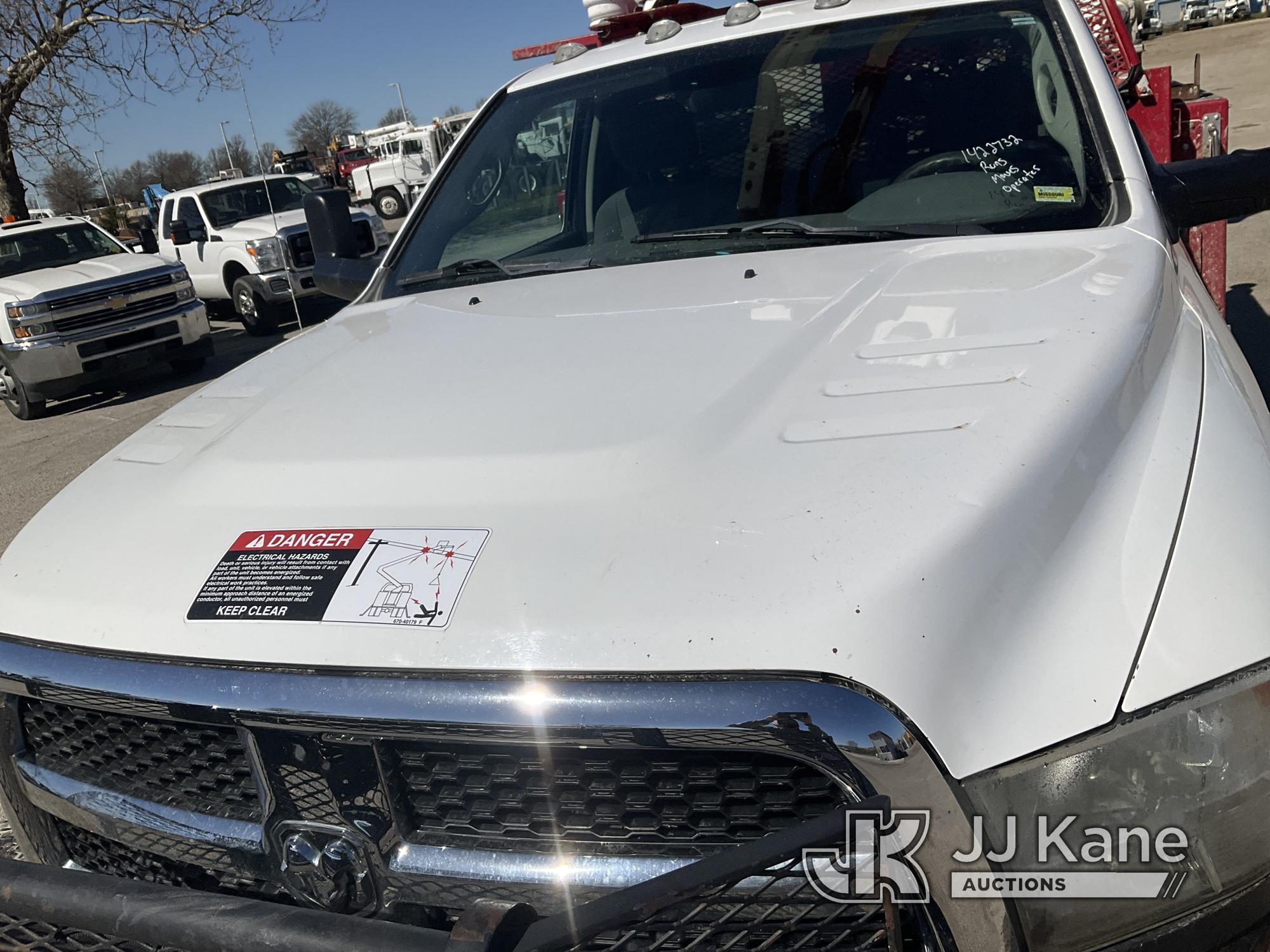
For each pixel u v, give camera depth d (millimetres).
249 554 1351
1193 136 5262
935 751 1039
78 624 1393
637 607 1135
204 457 1652
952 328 1601
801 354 1594
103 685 1322
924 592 1088
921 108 2406
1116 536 1228
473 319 2137
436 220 2826
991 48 2438
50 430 9062
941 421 1317
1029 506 1188
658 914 1104
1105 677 1102
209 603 1312
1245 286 7137
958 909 1062
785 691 1058
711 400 1467
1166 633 1133
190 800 1386
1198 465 1341
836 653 1060
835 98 2498
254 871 1321
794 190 2400
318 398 1808
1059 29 2393
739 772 1116
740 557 1156
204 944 1149
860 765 1040
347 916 1119
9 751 1555
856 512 1179
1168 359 1593
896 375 1467
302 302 12305
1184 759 1108
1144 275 1737
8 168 14820
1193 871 1123
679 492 1269
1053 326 1544
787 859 1051
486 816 1207
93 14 13977
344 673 1192
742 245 2303
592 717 1101
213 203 13305
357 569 1275
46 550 1557
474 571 1226
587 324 1917
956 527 1142
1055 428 1284
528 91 2957
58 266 10938
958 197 2238
